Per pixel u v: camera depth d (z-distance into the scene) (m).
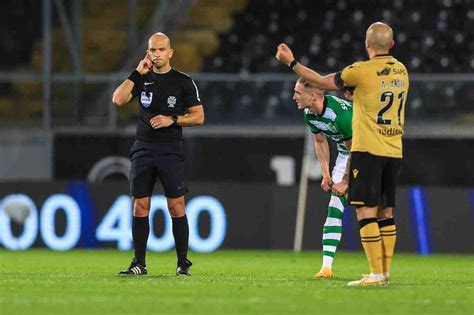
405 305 28.09
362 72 33.12
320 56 90.06
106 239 66.69
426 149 74.81
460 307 27.81
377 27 33.53
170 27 92.19
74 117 77.81
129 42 87.50
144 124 37.62
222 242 66.69
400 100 33.50
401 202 66.19
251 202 66.88
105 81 77.88
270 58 90.50
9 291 31.30
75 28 84.31
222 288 32.53
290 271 45.88
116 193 66.81
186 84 37.69
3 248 67.38
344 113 38.31
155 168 37.69
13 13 93.31
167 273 41.50
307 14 92.94
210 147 76.12
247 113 76.38
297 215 66.88
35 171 77.25
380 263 34.00
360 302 28.64
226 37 92.12
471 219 66.12
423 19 90.94
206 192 66.88
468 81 74.44
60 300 28.78
